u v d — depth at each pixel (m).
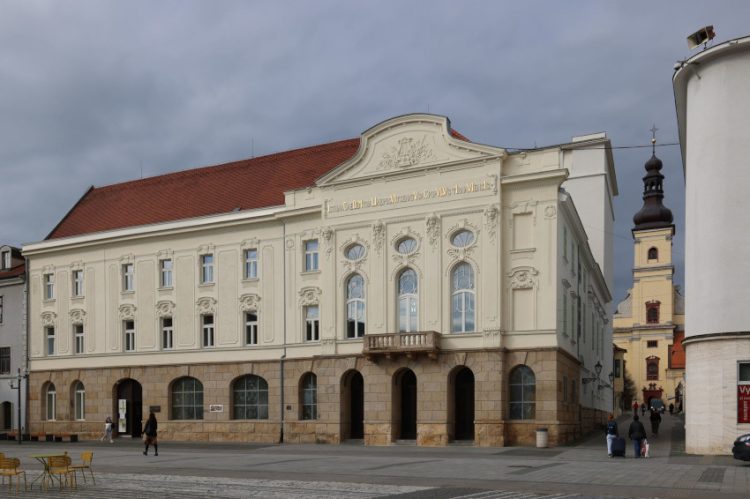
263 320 48.56
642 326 125.12
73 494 21.73
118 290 54.16
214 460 33.31
